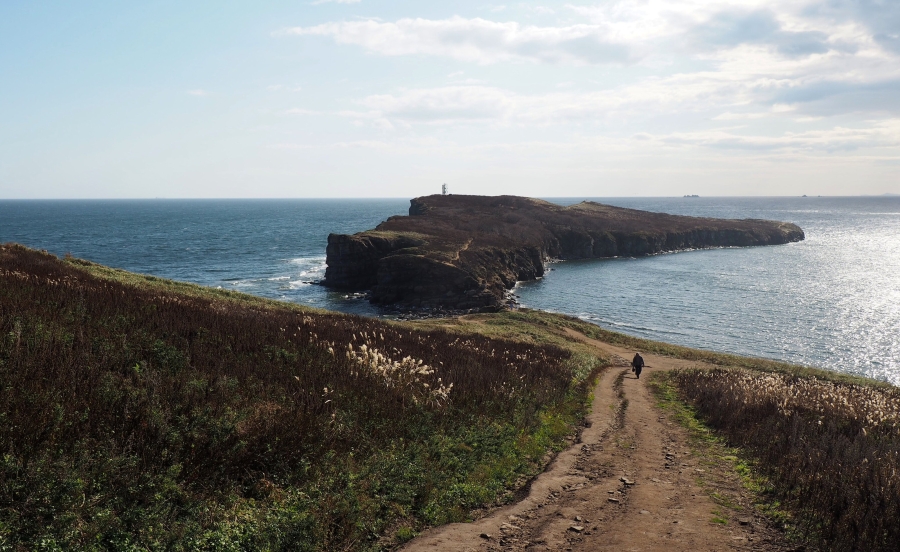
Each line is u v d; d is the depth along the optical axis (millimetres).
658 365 42531
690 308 77812
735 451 15164
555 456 14258
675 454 14914
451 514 9641
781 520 9727
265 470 9406
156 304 19109
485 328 49156
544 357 31172
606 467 13359
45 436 7961
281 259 118750
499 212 166875
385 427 12422
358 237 95312
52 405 8789
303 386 13156
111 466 7770
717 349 57062
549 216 166000
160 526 7090
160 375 11242
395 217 143250
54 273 23766
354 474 10062
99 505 7141
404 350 20891
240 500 8453
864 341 58719
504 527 9305
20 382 9312
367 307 78875
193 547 6891
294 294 84375
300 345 17234
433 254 90438
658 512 10156
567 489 11555
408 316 72875
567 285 100875
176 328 15594
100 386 9992
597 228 158125
